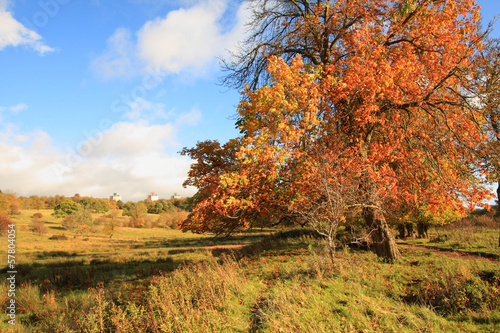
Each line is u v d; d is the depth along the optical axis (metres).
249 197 11.34
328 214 9.94
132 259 26.23
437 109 11.98
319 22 14.21
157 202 138.75
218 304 7.09
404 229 24.66
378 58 11.60
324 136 11.91
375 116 11.81
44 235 61.25
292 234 22.95
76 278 15.56
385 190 10.78
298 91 10.52
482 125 12.34
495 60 14.48
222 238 16.00
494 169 12.09
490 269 8.74
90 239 62.75
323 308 6.60
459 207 11.00
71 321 7.95
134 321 6.37
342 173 10.38
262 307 6.90
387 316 6.23
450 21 11.25
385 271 9.94
